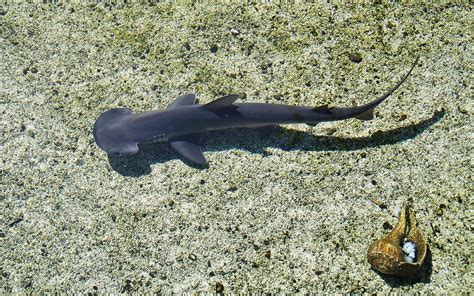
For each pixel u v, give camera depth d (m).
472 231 2.04
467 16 2.34
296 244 2.06
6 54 2.36
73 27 2.40
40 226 2.11
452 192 2.09
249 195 2.12
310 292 2.00
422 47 2.30
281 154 2.17
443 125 2.18
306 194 2.12
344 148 2.17
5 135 2.23
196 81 2.28
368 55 2.30
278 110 2.09
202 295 2.02
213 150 2.18
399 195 2.10
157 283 2.04
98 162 2.18
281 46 2.33
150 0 2.43
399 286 1.99
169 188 2.14
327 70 2.28
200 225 2.10
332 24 2.35
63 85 2.30
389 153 2.16
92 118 2.24
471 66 2.26
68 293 2.04
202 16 2.39
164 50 2.34
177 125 2.10
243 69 2.30
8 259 2.08
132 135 2.10
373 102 2.06
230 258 2.05
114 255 2.07
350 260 2.03
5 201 2.15
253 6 2.40
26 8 2.44
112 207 2.13
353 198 2.11
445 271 2.00
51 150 2.21
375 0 2.38
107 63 2.33
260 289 2.02
